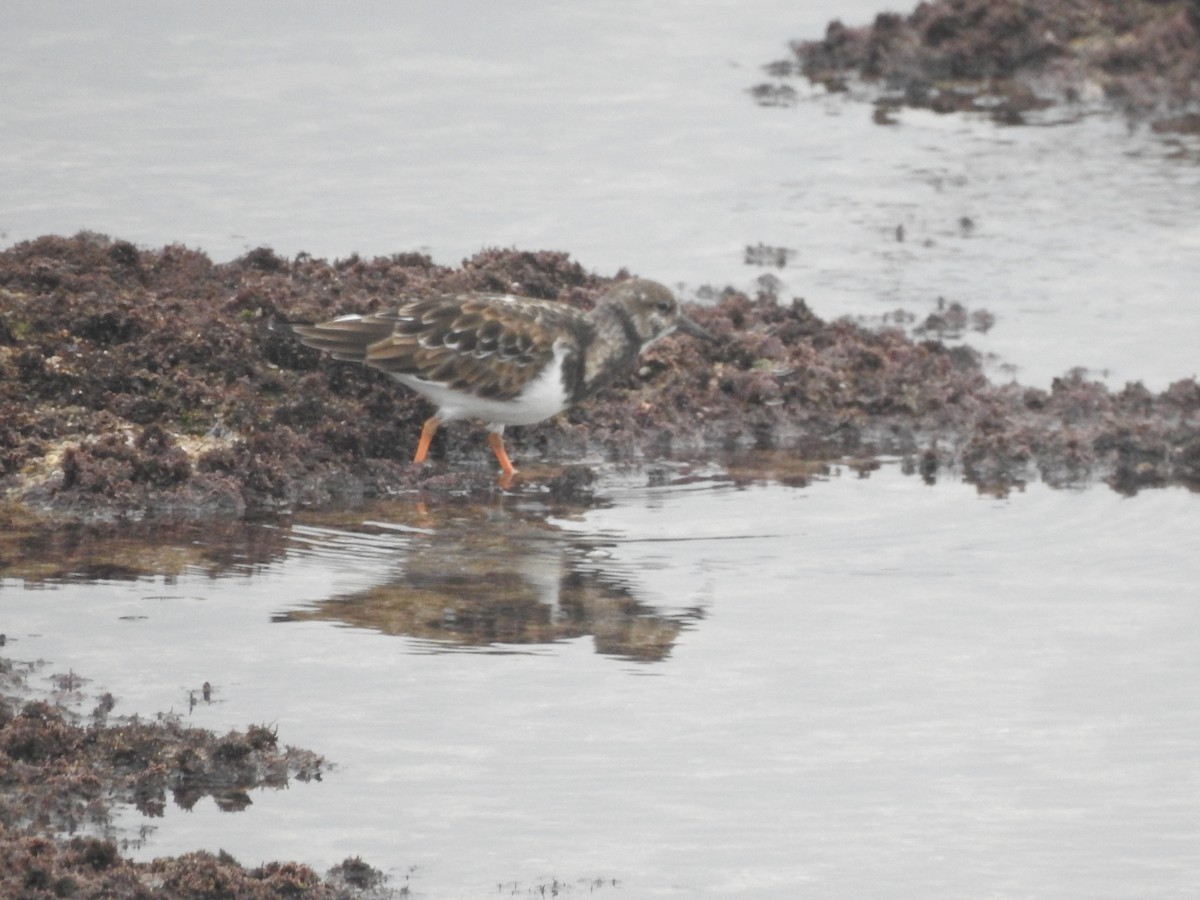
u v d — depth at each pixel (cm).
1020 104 2698
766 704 1206
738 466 1684
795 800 1093
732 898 998
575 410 1744
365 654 1262
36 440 1555
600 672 1246
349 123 2519
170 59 2691
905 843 1053
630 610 1347
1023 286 2089
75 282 1703
